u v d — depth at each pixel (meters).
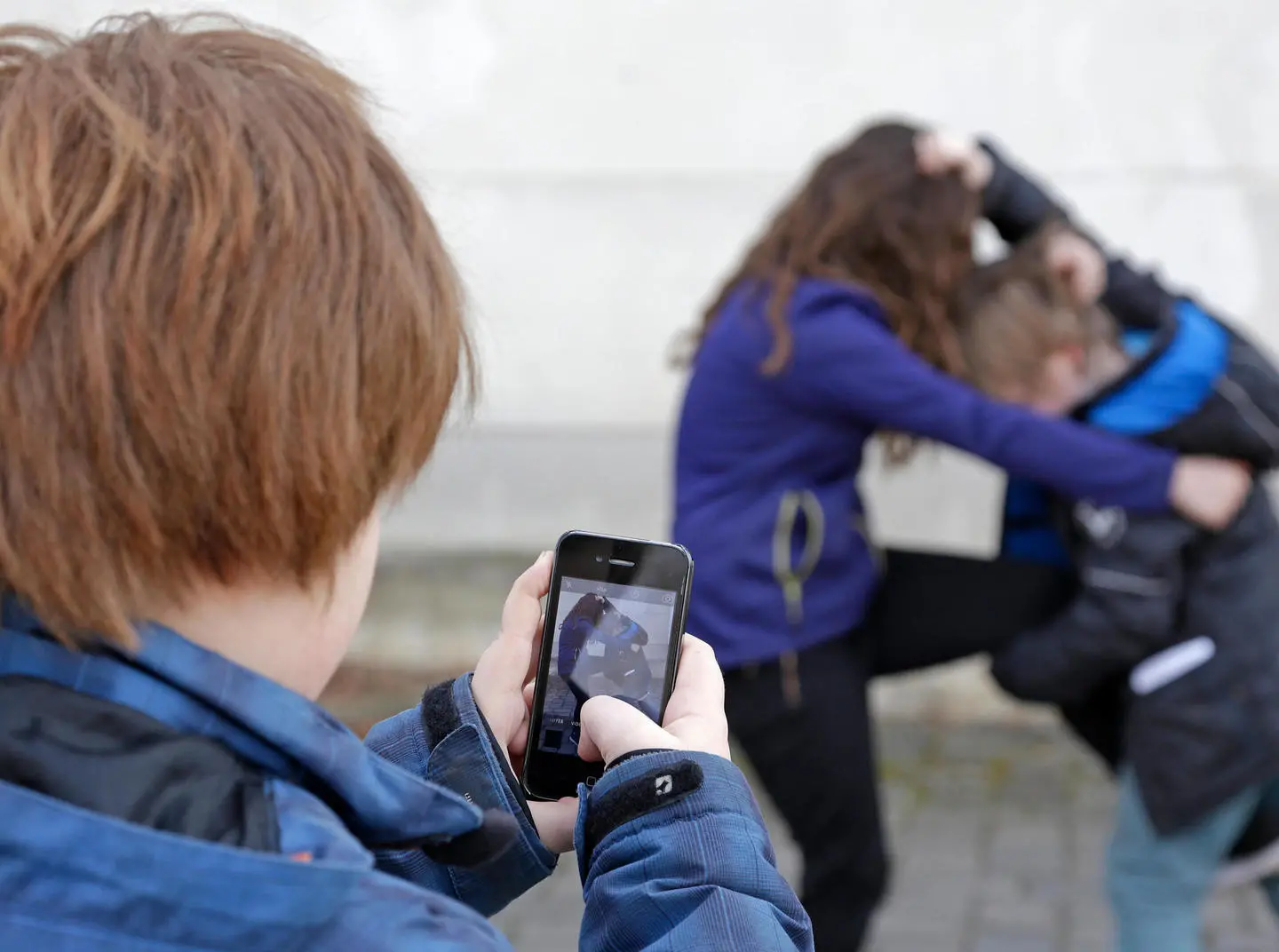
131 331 0.64
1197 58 4.96
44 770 0.64
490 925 0.70
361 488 0.69
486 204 5.30
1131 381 2.29
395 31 5.19
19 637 0.68
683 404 2.42
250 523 0.67
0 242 0.64
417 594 5.11
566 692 1.04
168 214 0.66
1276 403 2.26
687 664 1.04
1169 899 2.31
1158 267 5.03
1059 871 3.62
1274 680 2.24
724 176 5.26
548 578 1.07
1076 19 5.00
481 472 5.46
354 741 0.71
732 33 5.18
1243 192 4.98
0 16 2.90
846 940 2.35
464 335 0.78
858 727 2.31
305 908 0.63
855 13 5.11
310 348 0.67
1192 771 2.24
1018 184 2.87
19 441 0.64
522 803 0.94
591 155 5.28
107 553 0.65
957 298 2.44
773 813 3.83
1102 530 2.28
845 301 2.30
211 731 0.68
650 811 0.83
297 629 0.72
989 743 4.45
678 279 5.32
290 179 0.68
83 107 0.67
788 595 2.29
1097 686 2.38
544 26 5.21
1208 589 2.27
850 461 2.37
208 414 0.65
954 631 2.41
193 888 0.61
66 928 0.61
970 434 2.26
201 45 0.73
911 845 3.79
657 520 5.43
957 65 5.07
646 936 0.81
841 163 2.41
